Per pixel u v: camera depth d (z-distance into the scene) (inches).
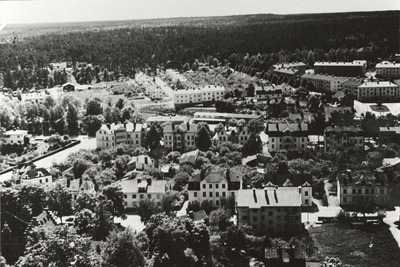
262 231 4901.6
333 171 5856.3
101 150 6875.0
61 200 5265.8
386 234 4729.3
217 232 4729.3
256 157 6141.7
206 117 7795.3
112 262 3843.5
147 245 4291.3
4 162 6820.9
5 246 4589.1
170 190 5531.5
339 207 5319.9
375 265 4242.1
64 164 6432.1
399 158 5979.3
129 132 7066.9
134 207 5457.7
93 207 5167.3
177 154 6545.3
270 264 4281.5
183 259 4097.0
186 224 4392.2
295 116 7214.6
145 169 6097.4
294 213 4884.4
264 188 5167.3
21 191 5128.0
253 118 7485.2
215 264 4288.9
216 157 6323.8
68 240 3828.7
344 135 6397.6
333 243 4591.5
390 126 6589.6
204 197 5383.9
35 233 4426.7
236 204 5196.9
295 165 5861.2
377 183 5329.7
